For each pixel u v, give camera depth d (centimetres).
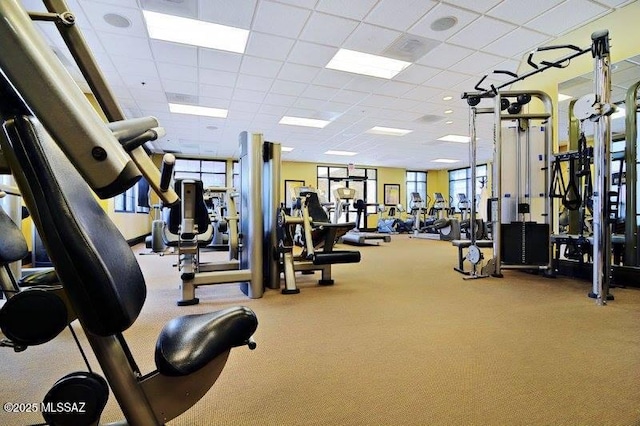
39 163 44
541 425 114
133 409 66
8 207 239
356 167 1377
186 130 823
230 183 1205
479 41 411
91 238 50
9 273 122
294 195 467
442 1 334
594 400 129
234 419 117
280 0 330
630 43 358
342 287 326
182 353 67
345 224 334
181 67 471
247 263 293
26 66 37
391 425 114
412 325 215
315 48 424
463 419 118
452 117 719
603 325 215
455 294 298
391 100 615
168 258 540
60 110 38
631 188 338
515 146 407
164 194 87
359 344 184
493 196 392
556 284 342
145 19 357
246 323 80
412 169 1478
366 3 336
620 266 336
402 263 486
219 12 347
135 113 679
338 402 128
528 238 383
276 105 640
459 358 167
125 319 51
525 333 201
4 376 146
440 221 880
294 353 172
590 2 339
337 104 637
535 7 345
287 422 116
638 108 355
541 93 388
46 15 61
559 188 386
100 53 427
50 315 53
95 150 39
